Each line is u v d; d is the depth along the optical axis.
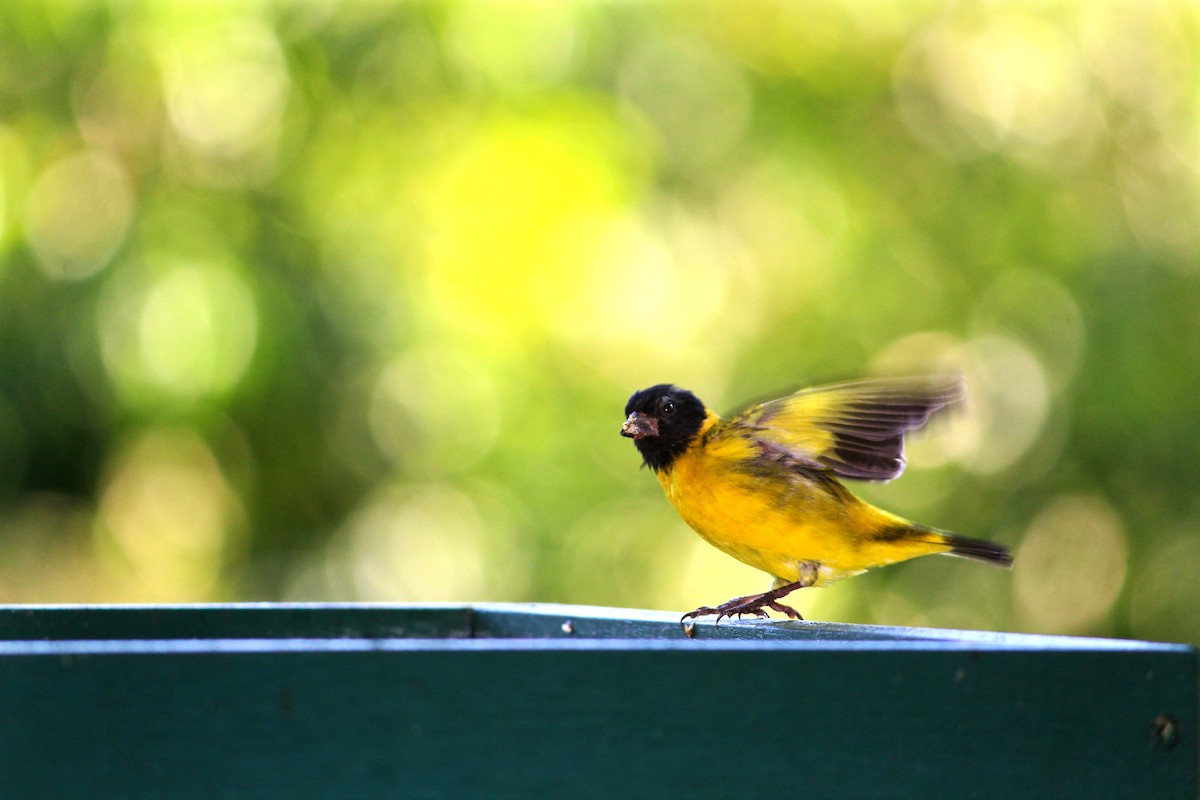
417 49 16.53
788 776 4.36
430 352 15.86
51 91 15.70
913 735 4.45
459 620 7.18
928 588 16.05
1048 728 4.54
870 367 16.14
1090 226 16.14
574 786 4.23
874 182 16.94
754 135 16.94
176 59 16.06
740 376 16.39
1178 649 4.67
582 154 15.95
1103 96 16.88
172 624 6.69
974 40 17.25
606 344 16.48
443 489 15.95
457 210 16.03
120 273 14.59
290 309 14.98
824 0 17.16
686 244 16.83
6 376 14.43
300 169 15.98
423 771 4.17
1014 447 16.14
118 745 4.06
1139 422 15.33
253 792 4.09
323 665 4.15
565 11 16.84
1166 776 4.61
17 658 4.04
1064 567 16.02
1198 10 16.66
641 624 6.89
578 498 16.05
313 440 15.30
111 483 15.12
